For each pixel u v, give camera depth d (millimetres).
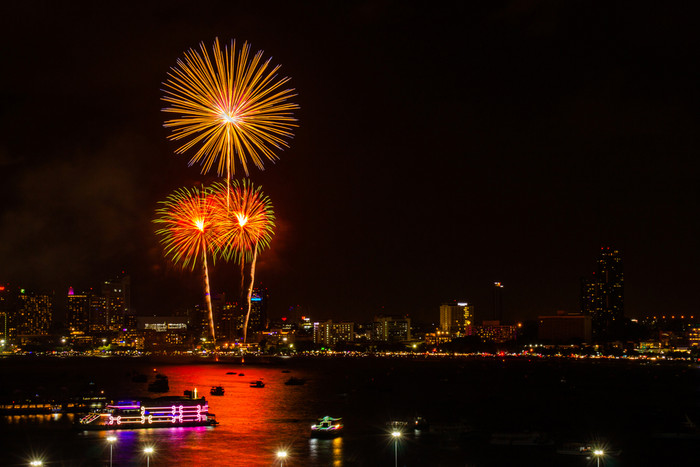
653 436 161875
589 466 129875
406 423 171625
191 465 125000
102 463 125688
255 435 155250
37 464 124750
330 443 147750
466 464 129375
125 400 165000
